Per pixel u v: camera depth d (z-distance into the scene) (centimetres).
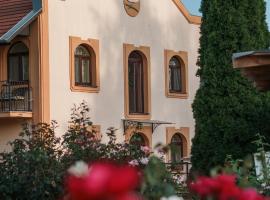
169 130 2650
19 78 2239
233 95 1419
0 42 2091
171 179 757
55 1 2247
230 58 1443
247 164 644
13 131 2223
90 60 2375
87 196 250
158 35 2644
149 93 2583
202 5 1520
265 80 1127
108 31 2433
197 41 2794
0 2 2322
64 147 1023
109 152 1023
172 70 2719
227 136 1391
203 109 1452
